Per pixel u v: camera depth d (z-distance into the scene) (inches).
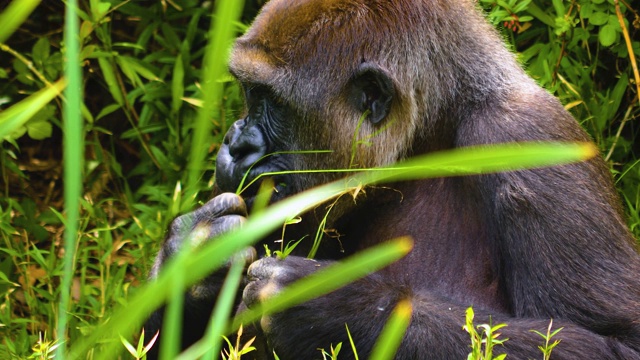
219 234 282.5
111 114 546.0
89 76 526.9
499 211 294.0
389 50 307.4
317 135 309.3
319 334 273.6
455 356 269.1
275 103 311.1
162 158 476.4
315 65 306.8
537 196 289.3
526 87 320.2
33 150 543.2
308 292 169.8
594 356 270.7
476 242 309.7
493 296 304.3
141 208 453.7
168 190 470.3
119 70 529.0
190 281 171.8
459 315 276.7
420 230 317.7
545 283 286.4
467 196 311.7
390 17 309.4
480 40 323.0
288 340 275.7
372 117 309.9
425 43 311.1
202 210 293.9
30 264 450.0
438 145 318.0
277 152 310.8
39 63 473.7
